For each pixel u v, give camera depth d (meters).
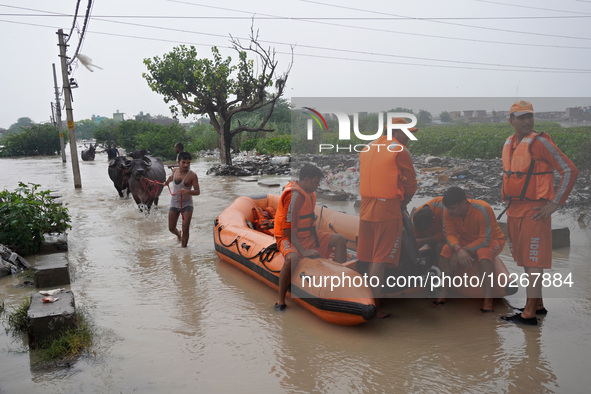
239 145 34.22
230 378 3.68
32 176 22.73
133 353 4.11
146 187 10.94
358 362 3.92
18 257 6.89
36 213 7.62
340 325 4.66
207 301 5.37
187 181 7.74
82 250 7.78
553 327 4.51
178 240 8.34
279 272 5.25
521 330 4.47
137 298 5.48
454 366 3.82
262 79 23.30
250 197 8.16
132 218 10.66
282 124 44.69
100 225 9.90
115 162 13.55
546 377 3.61
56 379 3.68
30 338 4.25
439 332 4.47
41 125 52.25
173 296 5.54
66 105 16.69
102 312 5.05
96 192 15.63
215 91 23.62
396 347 4.18
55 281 5.94
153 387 3.55
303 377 3.69
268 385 3.57
